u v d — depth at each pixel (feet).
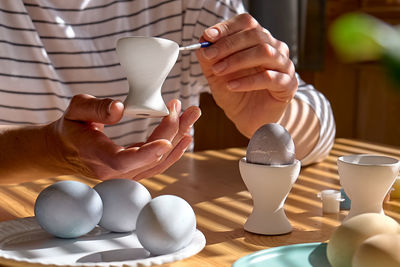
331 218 2.46
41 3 4.56
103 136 2.08
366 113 10.08
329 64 9.75
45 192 2.06
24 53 4.48
